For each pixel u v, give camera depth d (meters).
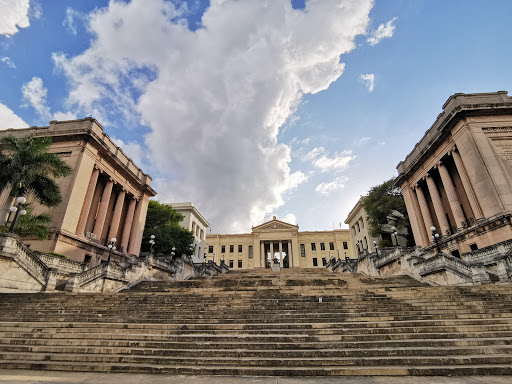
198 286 16.98
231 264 62.38
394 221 41.44
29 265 13.02
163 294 12.12
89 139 24.52
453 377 5.01
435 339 6.79
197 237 54.62
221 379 5.13
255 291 12.99
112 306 10.41
